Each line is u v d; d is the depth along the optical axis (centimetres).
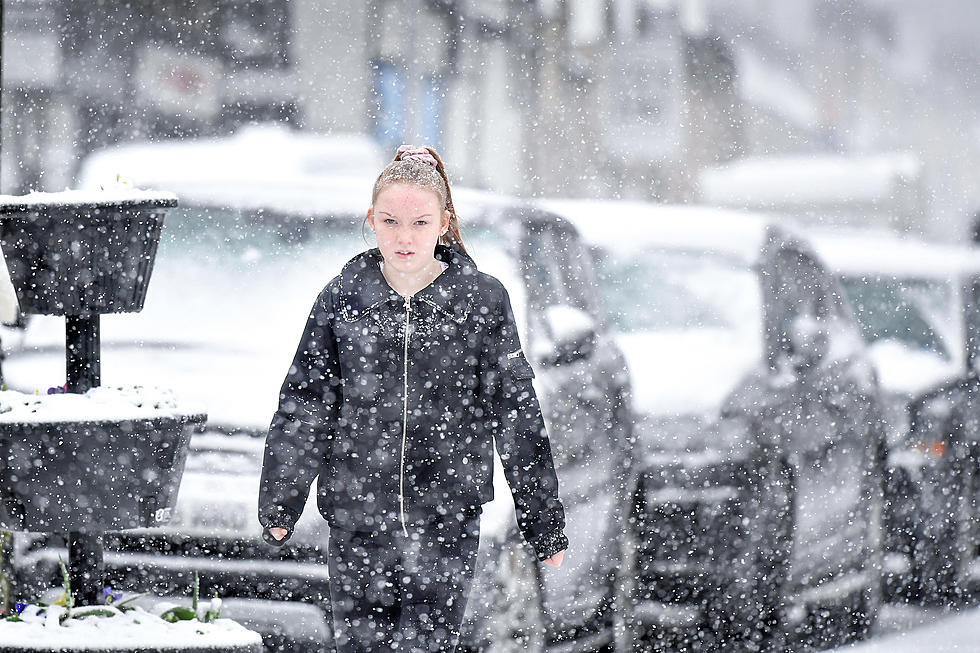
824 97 17562
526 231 2258
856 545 2347
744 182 9031
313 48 8719
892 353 2877
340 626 1402
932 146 17400
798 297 2588
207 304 2141
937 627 2305
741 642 2098
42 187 7769
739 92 14288
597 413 2005
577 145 11688
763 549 2184
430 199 1342
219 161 3034
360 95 9006
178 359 2016
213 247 2242
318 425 1368
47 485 1318
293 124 8619
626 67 12169
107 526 1331
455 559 1380
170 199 1398
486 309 1370
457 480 1373
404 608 1384
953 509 2594
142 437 1321
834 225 8931
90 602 1368
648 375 2230
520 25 10962
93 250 1364
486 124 10512
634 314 2506
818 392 2373
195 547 1745
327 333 1366
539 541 1390
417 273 1360
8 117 7750
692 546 2131
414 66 9519
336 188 2367
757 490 2202
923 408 2617
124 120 8012
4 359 2105
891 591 2509
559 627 1873
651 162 12406
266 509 1355
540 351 2009
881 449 2475
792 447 2266
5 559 1678
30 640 1268
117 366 1992
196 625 1339
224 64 8369
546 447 1384
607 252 2617
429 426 1362
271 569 1734
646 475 2083
